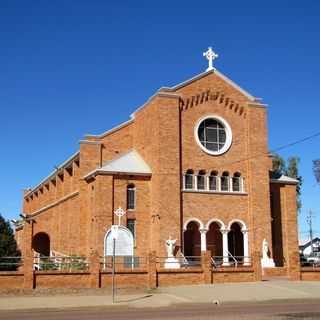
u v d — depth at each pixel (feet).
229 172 154.51
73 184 176.45
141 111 159.94
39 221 216.74
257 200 152.97
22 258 119.34
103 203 143.02
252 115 158.92
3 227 160.25
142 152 156.97
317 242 337.72
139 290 105.40
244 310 74.08
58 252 188.44
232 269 118.11
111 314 70.85
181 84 152.66
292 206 160.04
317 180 102.32
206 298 93.71
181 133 150.92
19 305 84.17
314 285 111.65
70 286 105.09
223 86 158.20
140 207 147.33
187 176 150.20
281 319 60.75
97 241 140.46
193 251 155.94
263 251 148.77
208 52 159.22
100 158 161.79
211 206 149.38
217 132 156.97
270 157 168.25
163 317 64.39
